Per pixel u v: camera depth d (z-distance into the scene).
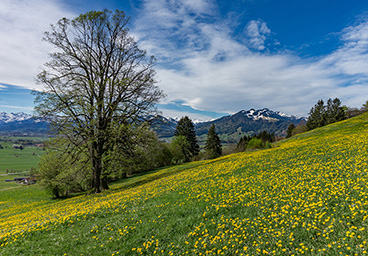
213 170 23.98
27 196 45.25
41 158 36.81
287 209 8.64
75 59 26.03
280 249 6.32
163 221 10.61
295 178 12.89
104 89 25.95
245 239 7.45
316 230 6.75
